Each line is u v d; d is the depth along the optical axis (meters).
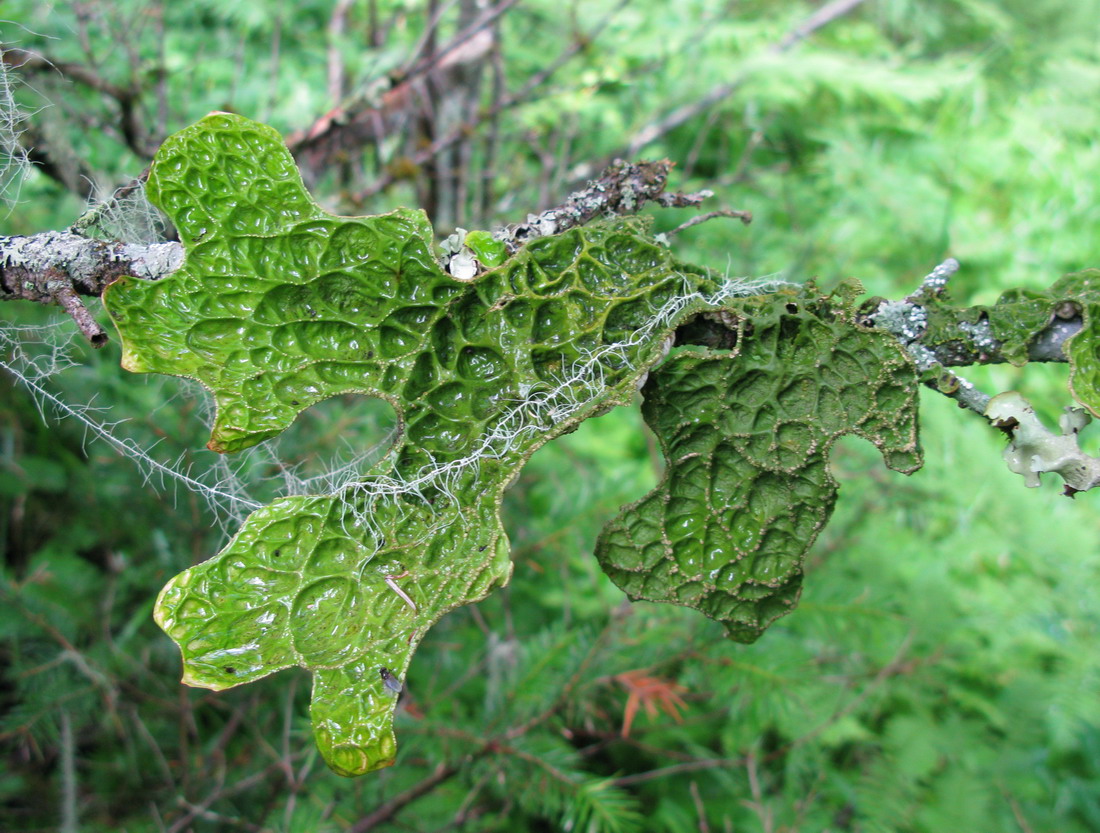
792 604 0.19
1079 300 0.18
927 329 0.19
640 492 0.36
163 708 0.36
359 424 0.34
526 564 0.37
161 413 0.35
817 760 0.35
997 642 0.41
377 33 0.48
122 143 0.39
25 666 0.33
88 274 0.19
